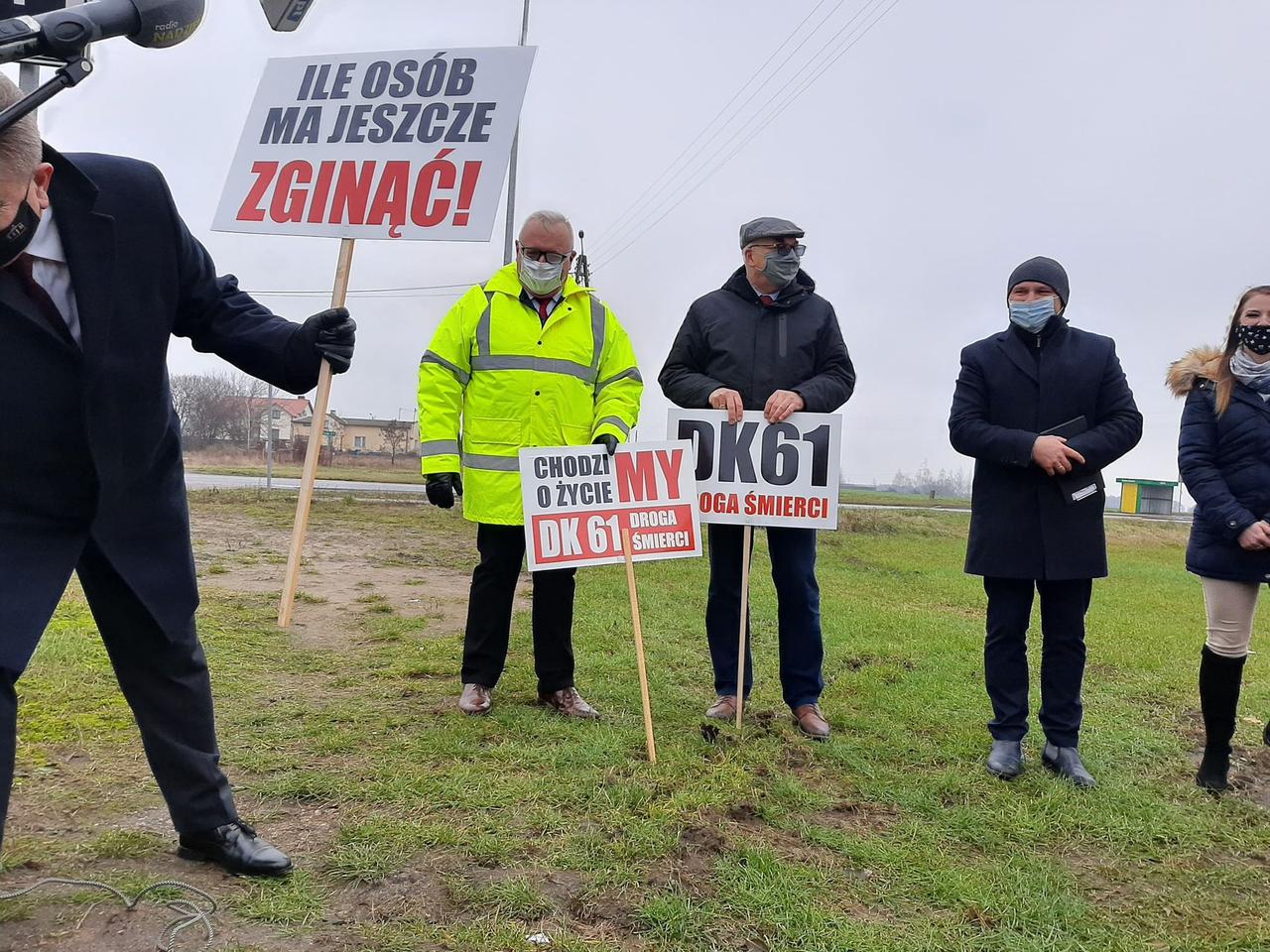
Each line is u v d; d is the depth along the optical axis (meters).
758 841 2.98
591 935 2.37
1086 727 4.66
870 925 2.52
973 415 3.97
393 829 2.81
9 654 1.90
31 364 1.96
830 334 4.43
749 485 4.24
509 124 4.38
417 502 21.70
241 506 16.89
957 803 3.50
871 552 15.96
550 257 4.00
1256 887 2.97
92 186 1.99
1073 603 3.90
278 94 4.68
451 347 4.09
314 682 4.56
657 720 4.20
